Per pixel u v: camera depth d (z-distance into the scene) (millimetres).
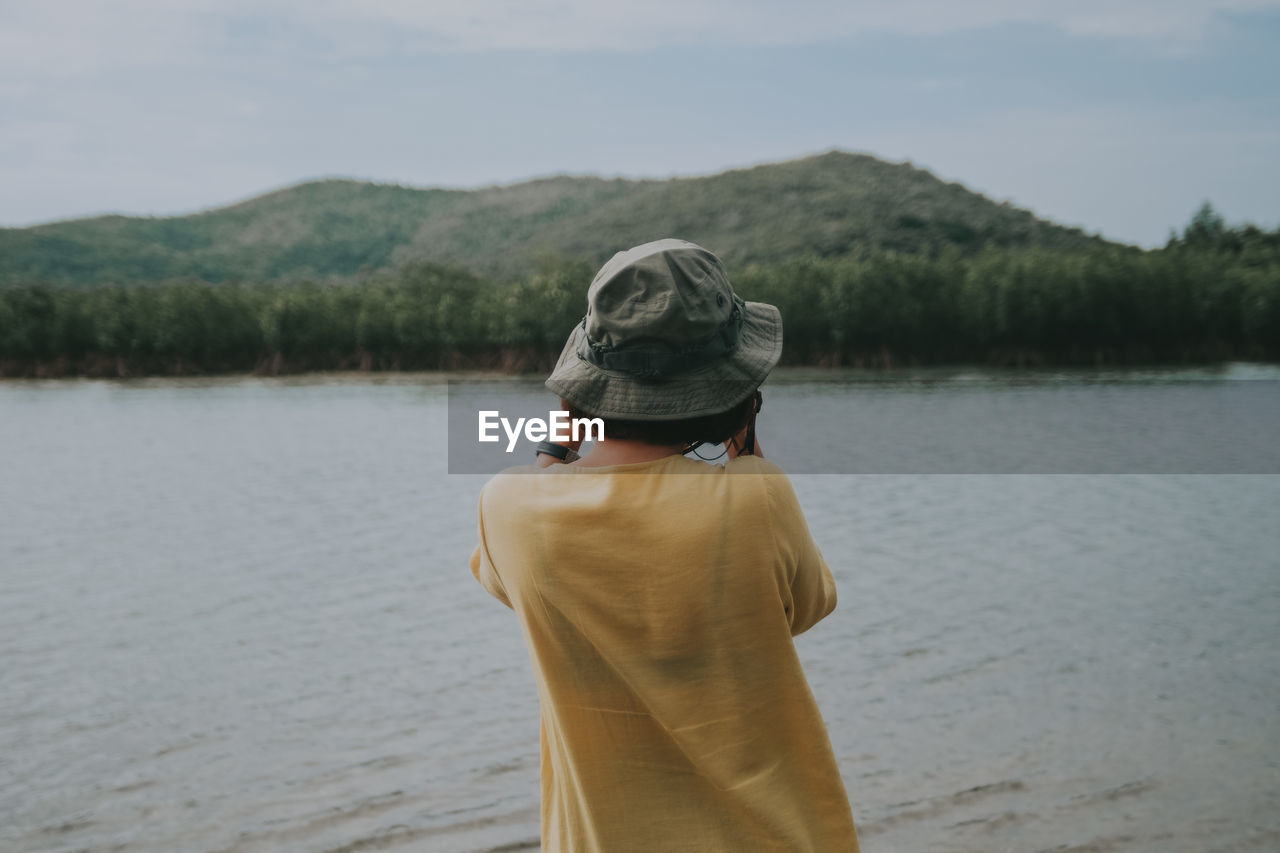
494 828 4758
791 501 1362
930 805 4840
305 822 4852
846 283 67000
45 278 191875
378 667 7387
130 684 7066
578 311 66750
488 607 9227
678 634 1308
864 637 7809
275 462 22641
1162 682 6590
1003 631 7910
